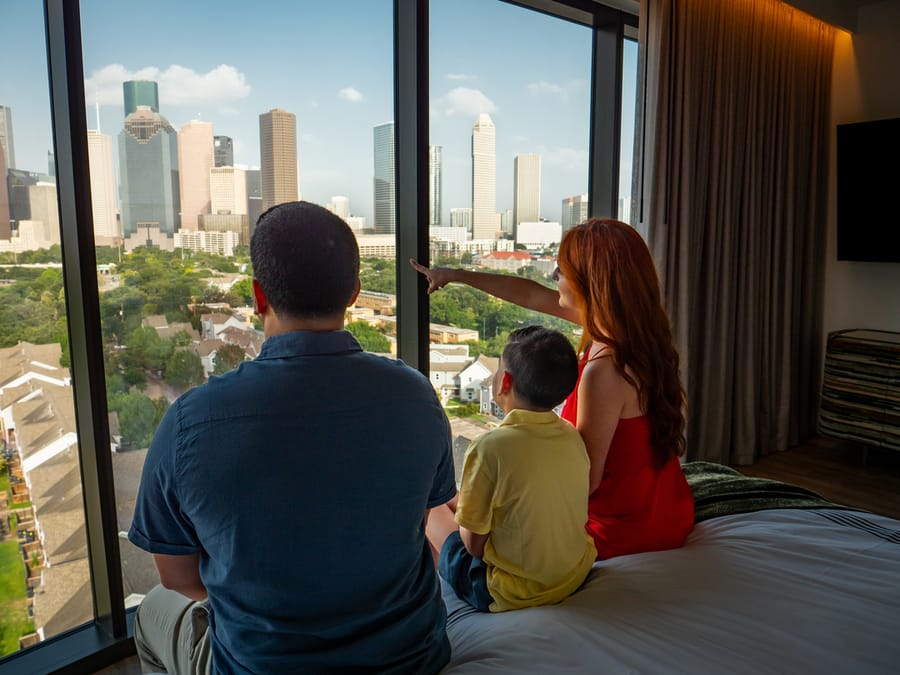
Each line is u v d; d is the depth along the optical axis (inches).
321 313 34.1
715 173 119.8
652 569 55.6
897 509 113.1
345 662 33.7
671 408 58.3
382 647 34.9
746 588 52.5
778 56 131.0
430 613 38.6
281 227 33.5
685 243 115.6
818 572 55.0
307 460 31.0
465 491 51.8
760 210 131.6
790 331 141.7
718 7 115.6
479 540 53.1
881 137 135.3
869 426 132.1
